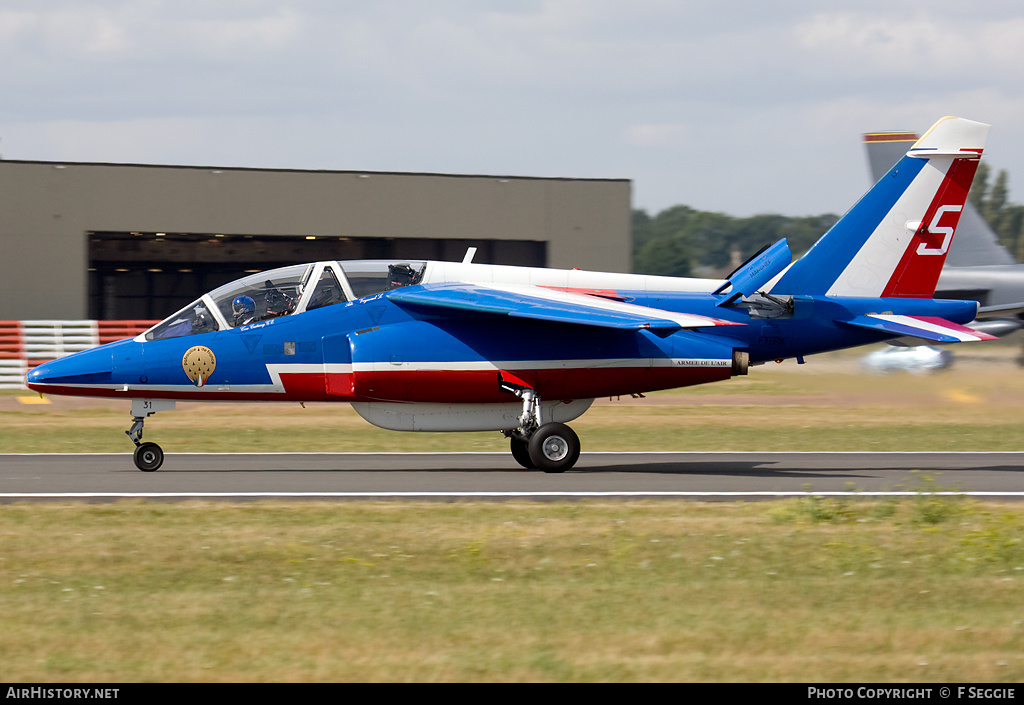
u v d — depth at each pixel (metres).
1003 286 123.00
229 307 52.12
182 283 145.00
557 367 53.25
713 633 24.61
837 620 25.84
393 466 56.53
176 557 32.22
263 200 138.75
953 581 29.97
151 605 26.80
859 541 35.16
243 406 95.44
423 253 145.62
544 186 147.50
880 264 58.47
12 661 22.39
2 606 26.59
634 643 23.80
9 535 35.12
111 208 134.00
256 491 45.91
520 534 35.78
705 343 55.50
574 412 56.03
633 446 68.88
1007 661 22.92
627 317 49.53
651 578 30.11
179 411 91.50
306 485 47.97
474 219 145.25
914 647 23.78
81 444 67.19
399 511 40.19
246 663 22.28
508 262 148.38
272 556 32.44
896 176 58.44
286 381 51.94
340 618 25.62
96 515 39.00
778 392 111.62
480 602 27.25
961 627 25.28
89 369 50.62
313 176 140.25
